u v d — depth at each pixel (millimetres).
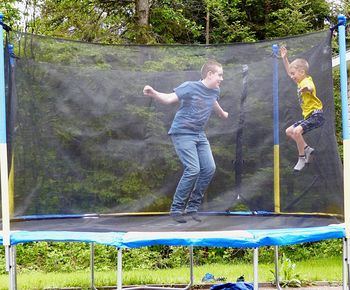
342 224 3916
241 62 4305
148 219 4121
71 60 4258
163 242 3557
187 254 9531
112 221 4090
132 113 4211
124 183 4152
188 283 6000
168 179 4164
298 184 4148
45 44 4242
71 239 3607
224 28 12766
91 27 11180
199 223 4055
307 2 12805
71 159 4129
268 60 4293
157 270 8031
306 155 4129
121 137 4184
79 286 5824
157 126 4207
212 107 4223
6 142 3908
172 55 4324
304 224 4004
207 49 4336
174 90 4223
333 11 13547
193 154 4148
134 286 5711
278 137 4219
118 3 11500
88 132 4168
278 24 12766
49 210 4070
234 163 4203
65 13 11484
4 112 3775
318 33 4234
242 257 9555
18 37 4152
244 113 4250
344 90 3912
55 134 4129
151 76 4281
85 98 4199
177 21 11992
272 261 9258
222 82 4262
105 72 4262
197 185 4148
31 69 4164
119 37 11094
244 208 4164
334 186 4043
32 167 4070
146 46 4340
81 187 4121
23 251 9281
